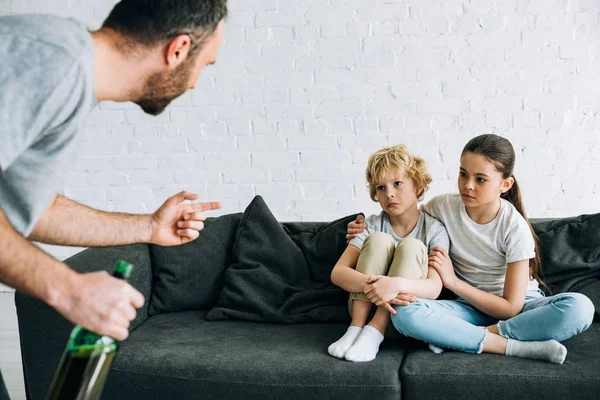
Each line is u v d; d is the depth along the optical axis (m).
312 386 1.99
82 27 1.17
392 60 3.65
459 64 3.61
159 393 2.08
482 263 2.39
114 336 1.02
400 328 2.19
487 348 2.11
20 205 1.24
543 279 2.44
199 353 2.15
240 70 3.78
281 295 2.54
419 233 2.49
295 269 2.60
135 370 2.10
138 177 3.96
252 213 2.70
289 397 2.00
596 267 2.42
